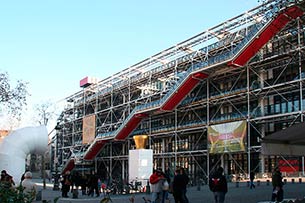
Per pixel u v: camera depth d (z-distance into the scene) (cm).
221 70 4272
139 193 3144
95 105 7206
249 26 4112
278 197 1675
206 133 4838
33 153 1538
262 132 4059
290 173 3591
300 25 3419
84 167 6975
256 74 4159
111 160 6206
